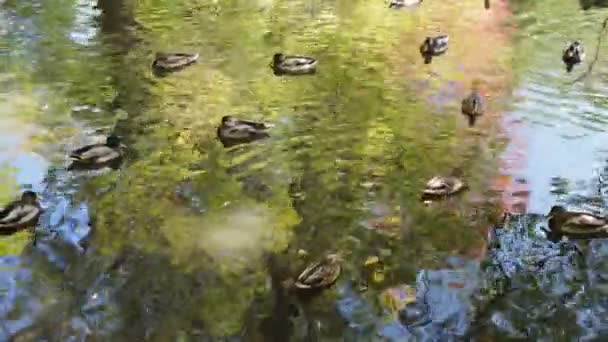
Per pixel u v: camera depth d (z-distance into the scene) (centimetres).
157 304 973
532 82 1725
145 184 1275
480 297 991
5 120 1509
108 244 1103
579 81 1733
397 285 1012
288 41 2061
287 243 1105
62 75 1769
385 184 1266
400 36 2123
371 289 1003
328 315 955
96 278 1026
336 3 2523
